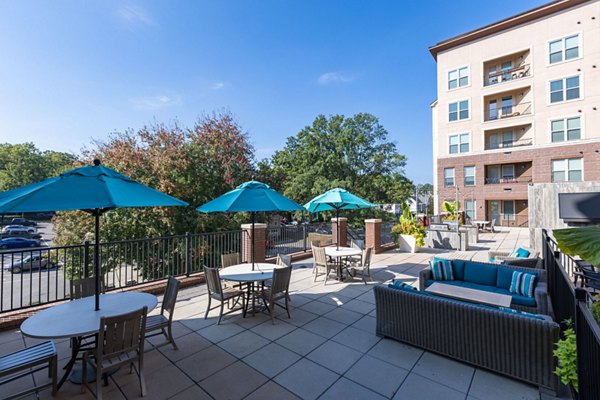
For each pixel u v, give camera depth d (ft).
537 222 32.37
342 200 21.99
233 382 9.61
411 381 9.64
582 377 7.07
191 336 13.03
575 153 57.77
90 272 22.57
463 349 10.59
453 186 72.95
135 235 32.65
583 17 56.90
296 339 12.73
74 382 9.57
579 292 7.39
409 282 22.29
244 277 15.20
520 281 15.30
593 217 28.78
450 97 73.15
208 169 43.27
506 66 67.77
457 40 70.54
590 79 56.34
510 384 9.40
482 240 46.57
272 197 15.56
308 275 24.48
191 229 36.27
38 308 15.16
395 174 95.04
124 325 8.50
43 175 161.79
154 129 41.27
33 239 82.02
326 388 9.30
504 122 65.77
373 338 12.82
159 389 9.25
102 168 10.23
